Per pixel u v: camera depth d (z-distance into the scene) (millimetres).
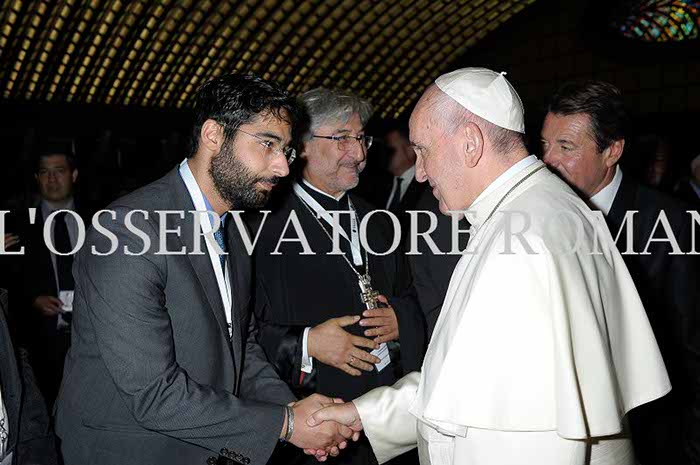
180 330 1835
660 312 2426
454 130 1734
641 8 9969
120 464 1826
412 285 2883
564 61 10797
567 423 1472
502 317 1562
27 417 1681
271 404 1979
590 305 1568
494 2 10281
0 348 1610
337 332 2484
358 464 2645
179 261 1821
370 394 2072
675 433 2492
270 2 8570
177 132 9281
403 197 4895
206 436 1836
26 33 7336
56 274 3850
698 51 9578
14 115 8000
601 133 2387
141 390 1738
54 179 3951
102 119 8688
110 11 7543
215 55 9078
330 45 9867
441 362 1669
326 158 2670
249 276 2125
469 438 1631
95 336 1820
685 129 9773
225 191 1896
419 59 10922
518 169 1726
